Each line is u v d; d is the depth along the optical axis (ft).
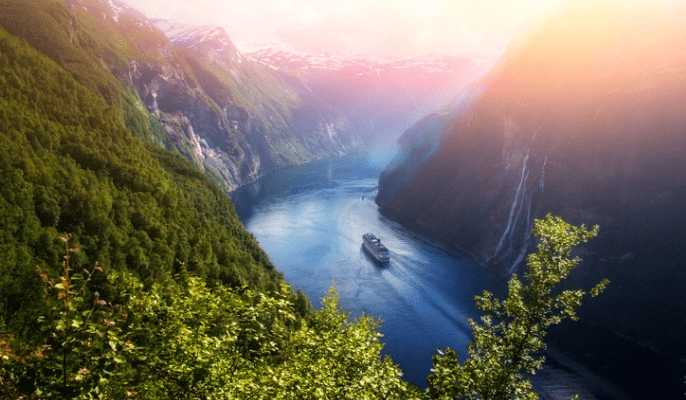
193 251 300.20
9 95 325.01
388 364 74.64
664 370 333.42
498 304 79.66
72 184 270.05
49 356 31.63
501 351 74.84
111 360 34.53
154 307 52.75
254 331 60.29
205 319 55.88
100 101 459.32
